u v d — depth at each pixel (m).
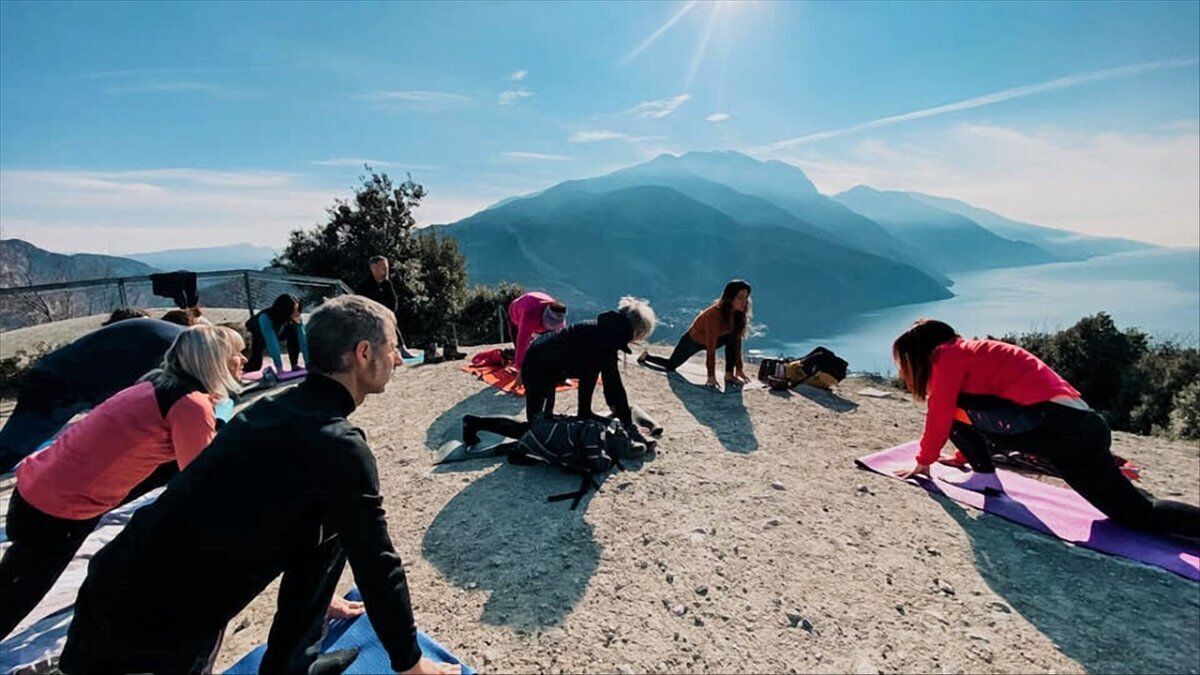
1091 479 3.46
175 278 8.48
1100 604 2.97
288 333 8.19
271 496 1.49
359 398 1.78
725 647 2.71
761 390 7.19
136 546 1.53
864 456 5.01
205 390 2.38
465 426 5.09
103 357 3.46
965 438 4.40
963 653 2.65
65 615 2.84
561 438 4.51
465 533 3.75
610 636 2.78
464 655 2.66
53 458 2.29
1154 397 16.52
